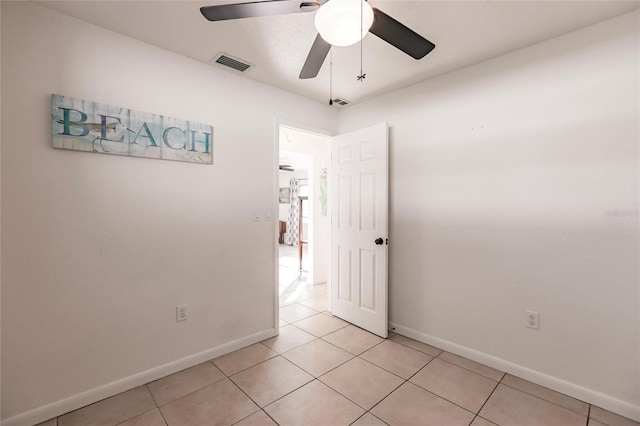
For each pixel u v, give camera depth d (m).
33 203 1.63
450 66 2.32
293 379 2.06
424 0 1.58
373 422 1.65
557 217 1.92
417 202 2.65
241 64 2.31
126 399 1.84
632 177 1.68
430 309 2.58
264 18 1.75
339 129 3.35
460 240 2.38
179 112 2.17
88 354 1.81
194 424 1.63
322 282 4.66
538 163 1.99
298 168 9.23
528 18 1.74
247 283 2.56
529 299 2.04
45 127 1.66
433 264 2.55
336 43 1.40
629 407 1.68
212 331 2.35
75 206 1.76
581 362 1.84
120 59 1.91
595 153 1.79
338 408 1.76
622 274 1.72
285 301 3.76
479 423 1.64
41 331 1.66
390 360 2.31
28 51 1.62
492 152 2.20
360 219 2.94
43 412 1.66
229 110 2.44
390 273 2.87
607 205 1.76
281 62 2.28
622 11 1.67
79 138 1.75
